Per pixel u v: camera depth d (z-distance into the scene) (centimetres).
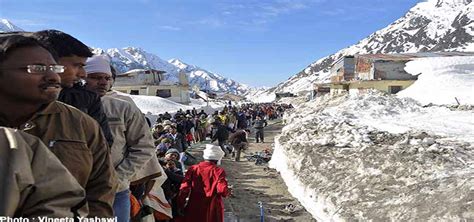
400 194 745
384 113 2223
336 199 855
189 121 2036
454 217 566
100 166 220
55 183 164
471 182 655
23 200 156
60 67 200
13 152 155
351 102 2595
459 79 3731
